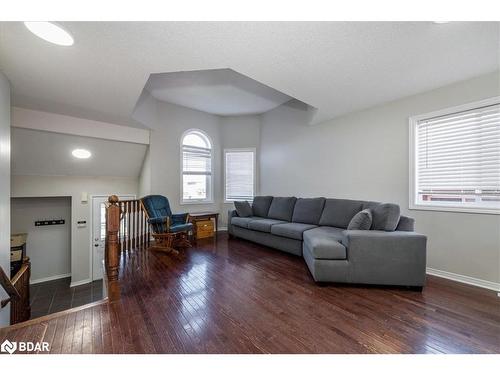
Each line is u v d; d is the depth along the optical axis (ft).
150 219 11.64
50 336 5.19
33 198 14.67
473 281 8.34
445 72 8.00
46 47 6.00
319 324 5.71
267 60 7.02
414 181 9.90
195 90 12.85
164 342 5.02
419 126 9.90
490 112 8.18
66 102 9.74
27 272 9.37
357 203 11.04
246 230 14.02
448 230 8.97
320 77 8.21
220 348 4.84
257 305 6.63
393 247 7.65
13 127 10.07
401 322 5.81
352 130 12.07
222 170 17.70
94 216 14.83
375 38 6.07
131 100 9.64
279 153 16.08
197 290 7.57
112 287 7.09
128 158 14.42
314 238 8.80
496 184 8.14
